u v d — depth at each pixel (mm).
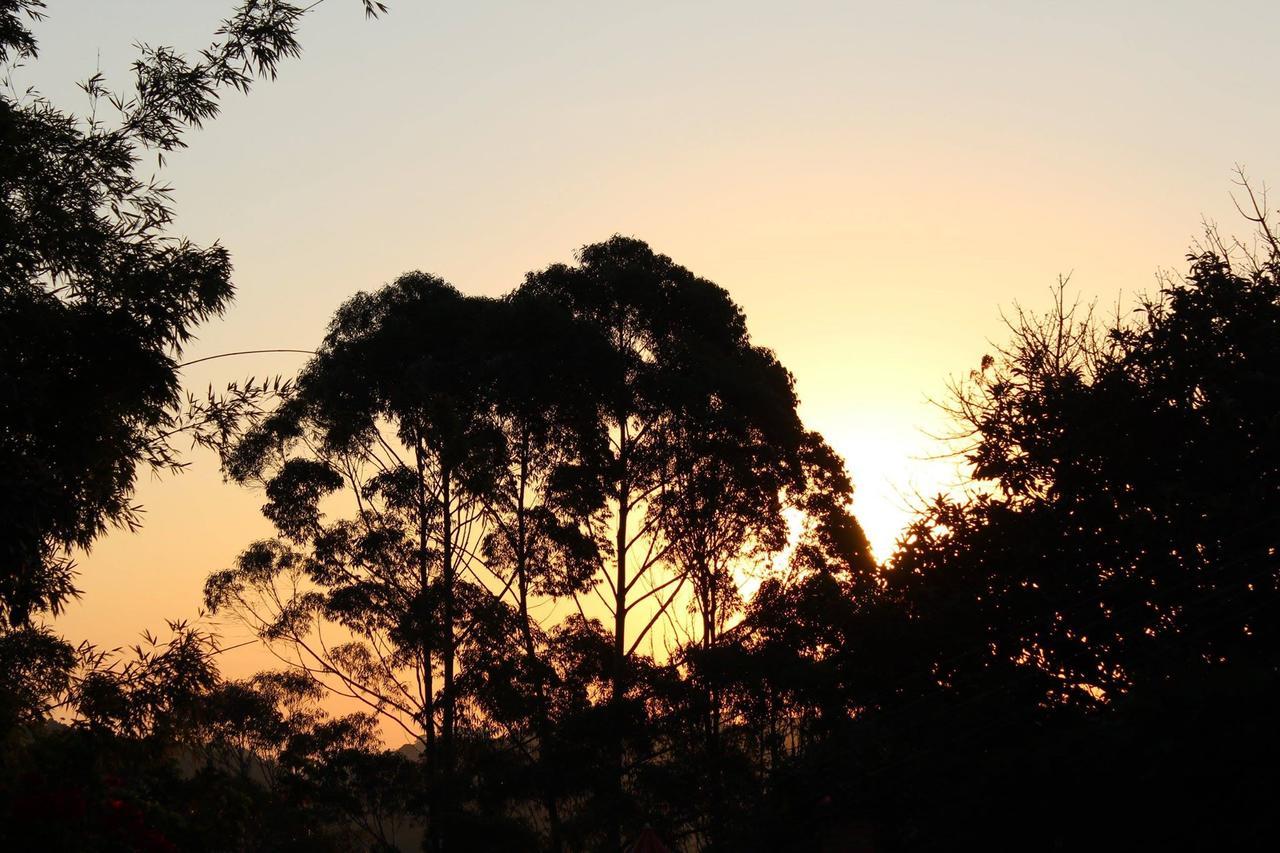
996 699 24484
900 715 25812
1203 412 24281
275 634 36312
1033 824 22328
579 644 35188
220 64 16047
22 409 13867
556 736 33969
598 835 33594
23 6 15133
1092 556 25000
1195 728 19203
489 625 35125
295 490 36281
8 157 14664
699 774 33188
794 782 25594
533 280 39281
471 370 36875
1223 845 19609
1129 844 21125
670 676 34375
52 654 14492
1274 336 24344
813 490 38406
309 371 37625
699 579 38125
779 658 32688
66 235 14875
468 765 34875
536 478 37344
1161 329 25547
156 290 15086
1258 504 22062
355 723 35406
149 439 15555
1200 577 22453
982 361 29859
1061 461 26000
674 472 37000
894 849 24719
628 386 36969
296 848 34031
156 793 16328
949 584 26891
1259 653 21750
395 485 36312
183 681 14977
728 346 39062
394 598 36406
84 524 14781
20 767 14211
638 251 39906
